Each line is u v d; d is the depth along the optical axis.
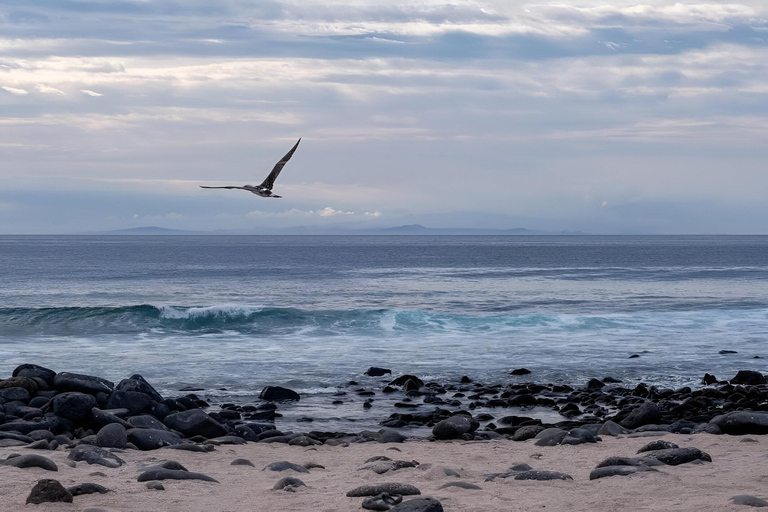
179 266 97.94
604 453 11.58
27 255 138.38
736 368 25.48
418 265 105.19
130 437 12.18
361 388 21.41
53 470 9.34
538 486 8.40
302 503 7.75
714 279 71.19
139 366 24.33
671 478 8.60
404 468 10.09
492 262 116.44
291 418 17.44
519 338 31.67
